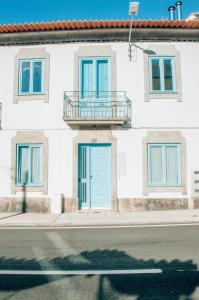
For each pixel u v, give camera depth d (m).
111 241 6.69
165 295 3.82
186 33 12.03
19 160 12.02
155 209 11.45
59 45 12.22
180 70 12.02
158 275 4.52
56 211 11.22
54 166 11.77
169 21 11.60
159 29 11.91
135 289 4.02
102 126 11.87
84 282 4.29
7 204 11.70
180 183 11.62
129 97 11.93
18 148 12.02
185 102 11.91
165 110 11.87
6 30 11.95
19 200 11.67
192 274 4.55
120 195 11.57
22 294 3.90
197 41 12.15
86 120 11.46
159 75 12.07
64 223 8.93
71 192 11.62
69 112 11.88
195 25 11.71
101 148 12.00
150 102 11.91
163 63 12.12
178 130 11.80
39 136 11.90
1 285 4.21
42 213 11.23
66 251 5.91
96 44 12.16
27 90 12.21
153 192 11.55
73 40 12.13
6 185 11.83
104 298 3.75
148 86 11.94
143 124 11.82
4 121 12.04
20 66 12.29
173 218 9.43
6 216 10.41
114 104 11.88
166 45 12.12
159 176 11.74
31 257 5.53
